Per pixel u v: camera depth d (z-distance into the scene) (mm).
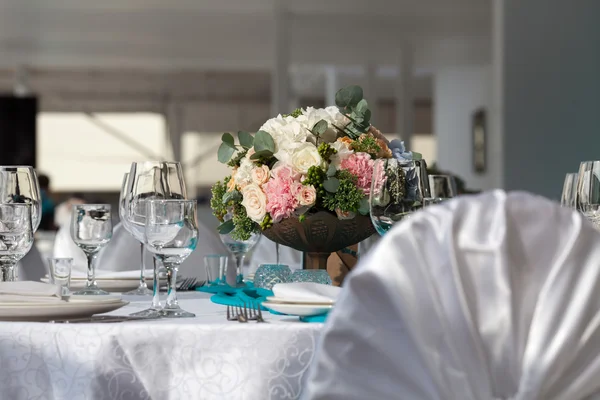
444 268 957
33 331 1386
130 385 1362
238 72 22422
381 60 16531
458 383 929
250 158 1862
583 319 960
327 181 1798
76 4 12391
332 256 1976
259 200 1838
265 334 1369
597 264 974
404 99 14945
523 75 9320
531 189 9320
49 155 26641
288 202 1799
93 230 1952
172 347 1373
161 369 1370
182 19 13492
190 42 15656
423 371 941
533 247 990
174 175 1895
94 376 1363
